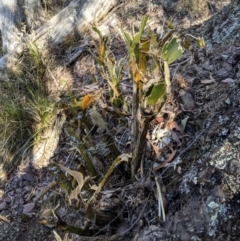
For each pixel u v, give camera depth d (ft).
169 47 5.05
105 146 6.73
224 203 4.68
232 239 4.54
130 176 6.68
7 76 11.64
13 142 10.28
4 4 13.34
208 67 7.81
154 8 11.55
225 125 5.68
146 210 5.88
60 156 9.19
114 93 6.28
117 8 12.32
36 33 12.26
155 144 6.71
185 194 5.23
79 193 5.78
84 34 11.98
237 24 8.48
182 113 7.00
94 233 6.21
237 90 6.11
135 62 5.19
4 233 7.82
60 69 11.32
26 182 9.32
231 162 4.87
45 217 6.96
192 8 10.59
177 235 4.87
